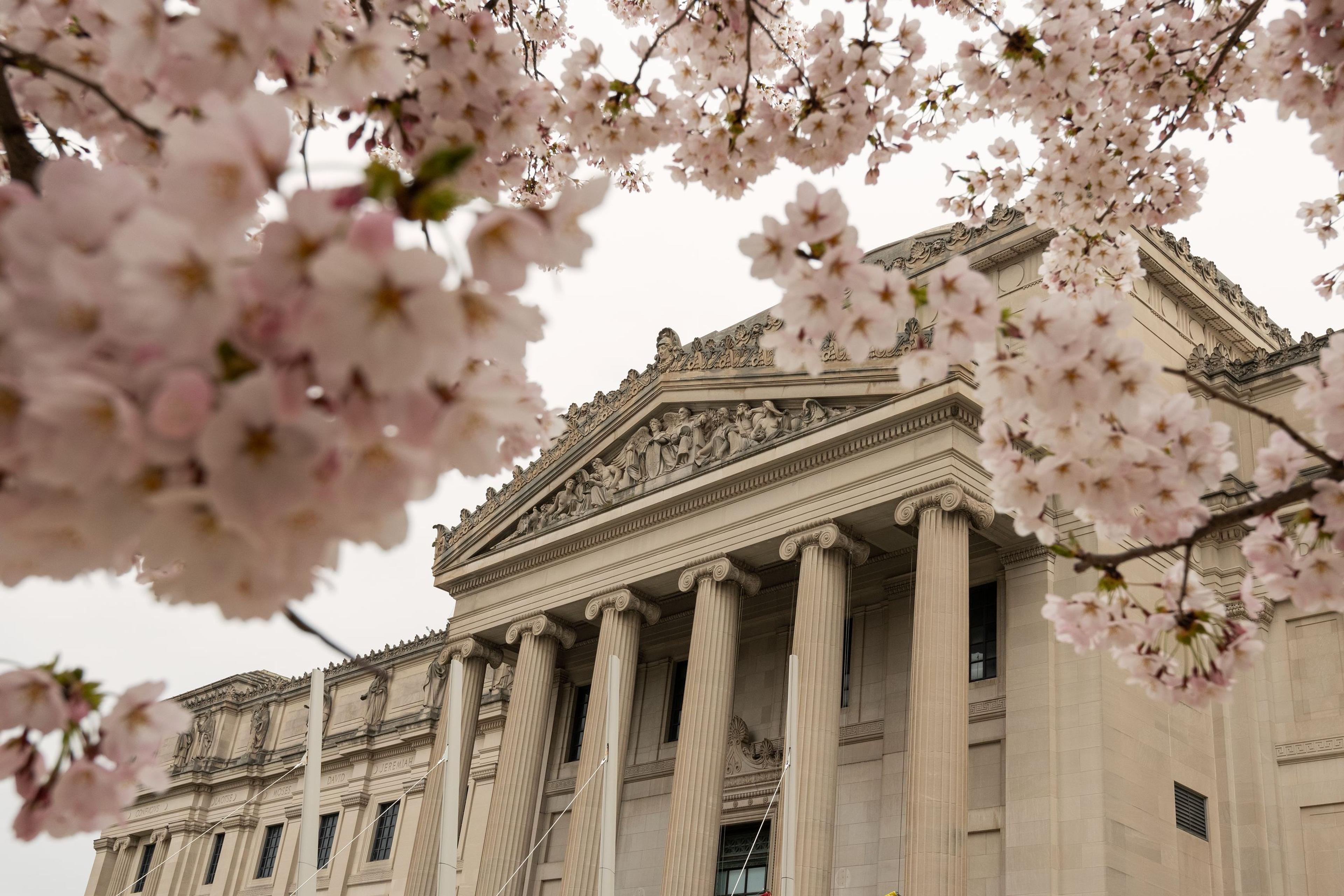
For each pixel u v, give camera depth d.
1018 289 39.78
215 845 77.31
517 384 3.78
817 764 32.59
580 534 44.31
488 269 2.68
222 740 81.75
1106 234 13.85
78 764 3.56
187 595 2.44
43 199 2.42
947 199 13.74
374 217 2.21
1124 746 33.12
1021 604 35.56
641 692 47.91
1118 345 5.34
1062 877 31.66
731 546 38.44
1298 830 33.81
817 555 35.62
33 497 2.35
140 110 2.92
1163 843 33.00
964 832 29.36
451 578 50.19
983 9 12.22
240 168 2.27
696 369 42.75
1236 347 44.19
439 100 4.40
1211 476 6.52
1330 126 8.52
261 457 2.22
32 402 2.18
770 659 43.69
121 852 82.94
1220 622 7.78
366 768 67.12
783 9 9.42
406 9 4.65
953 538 32.69
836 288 4.88
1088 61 10.45
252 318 2.25
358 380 2.39
